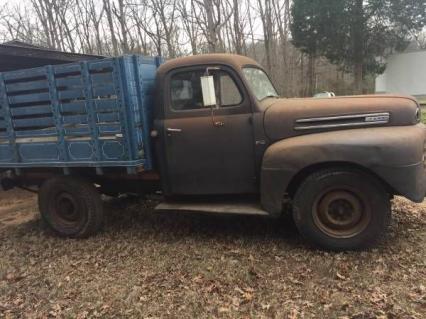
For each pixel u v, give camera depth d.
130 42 16.52
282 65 20.45
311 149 4.52
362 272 4.13
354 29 19.27
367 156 4.36
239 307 3.71
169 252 4.95
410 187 4.35
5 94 5.75
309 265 4.36
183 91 5.15
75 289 4.28
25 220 7.01
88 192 5.66
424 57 24.80
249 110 4.94
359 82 20.20
